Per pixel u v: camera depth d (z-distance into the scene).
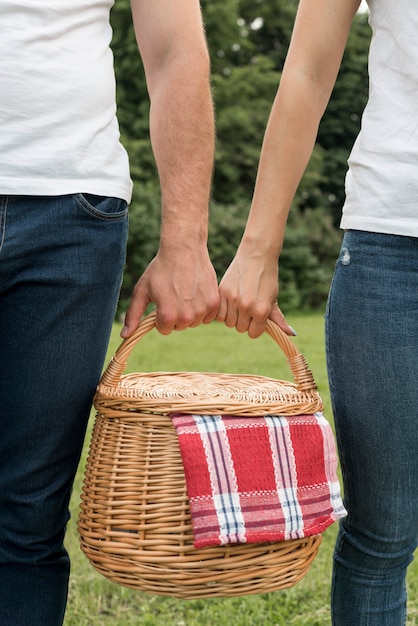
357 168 1.67
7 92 1.44
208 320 1.73
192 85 1.62
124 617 2.46
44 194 1.47
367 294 1.64
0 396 1.59
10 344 1.56
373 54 1.67
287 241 16.17
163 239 1.66
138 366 6.61
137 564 1.61
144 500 1.61
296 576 1.69
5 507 1.62
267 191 1.77
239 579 1.61
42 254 1.51
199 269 1.67
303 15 1.76
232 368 6.66
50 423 1.59
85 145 1.50
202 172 1.65
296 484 1.63
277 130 1.77
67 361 1.57
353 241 1.66
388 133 1.61
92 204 1.52
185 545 1.60
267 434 1.62
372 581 1.74
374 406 1.65
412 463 1.66
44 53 1.46
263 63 20.22
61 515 1.67
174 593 1.62
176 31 1.63
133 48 17.62
